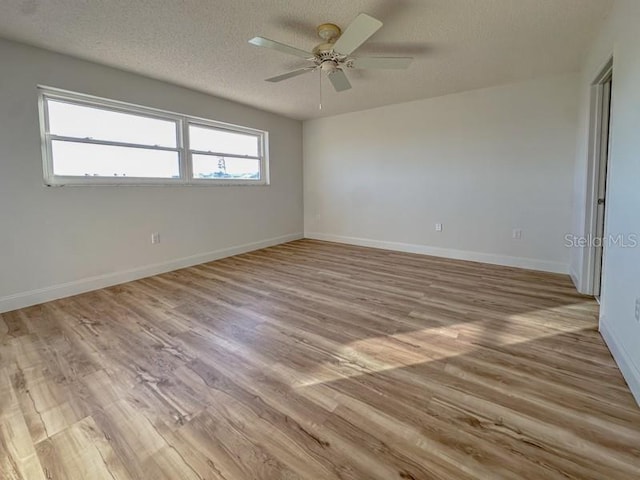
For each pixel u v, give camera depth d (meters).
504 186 3.99
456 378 1.73
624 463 1.18
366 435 1.34
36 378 1.75
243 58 3.00
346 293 3.09
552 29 2.47
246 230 4.98
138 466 1.20
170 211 3.93
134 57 2.98
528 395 1.57
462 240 4.39
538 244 3.84
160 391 1.64
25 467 1.20
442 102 4.33
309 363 1.89
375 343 2.12
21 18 2.29
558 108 3.56
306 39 2.61
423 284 3.35
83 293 3.15
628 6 1.79
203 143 4.32
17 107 2.70
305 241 5.84
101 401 1.57
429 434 1.34
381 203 5.11
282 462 1.22
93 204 3.23
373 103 4.66
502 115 3.91
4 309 2.70
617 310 1.86
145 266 3.70
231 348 2.07
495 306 2.72
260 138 5.20
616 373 1.74
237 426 1.40
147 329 2.35
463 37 2.61
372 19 1.88
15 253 2.76
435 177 4.52
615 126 1.96
